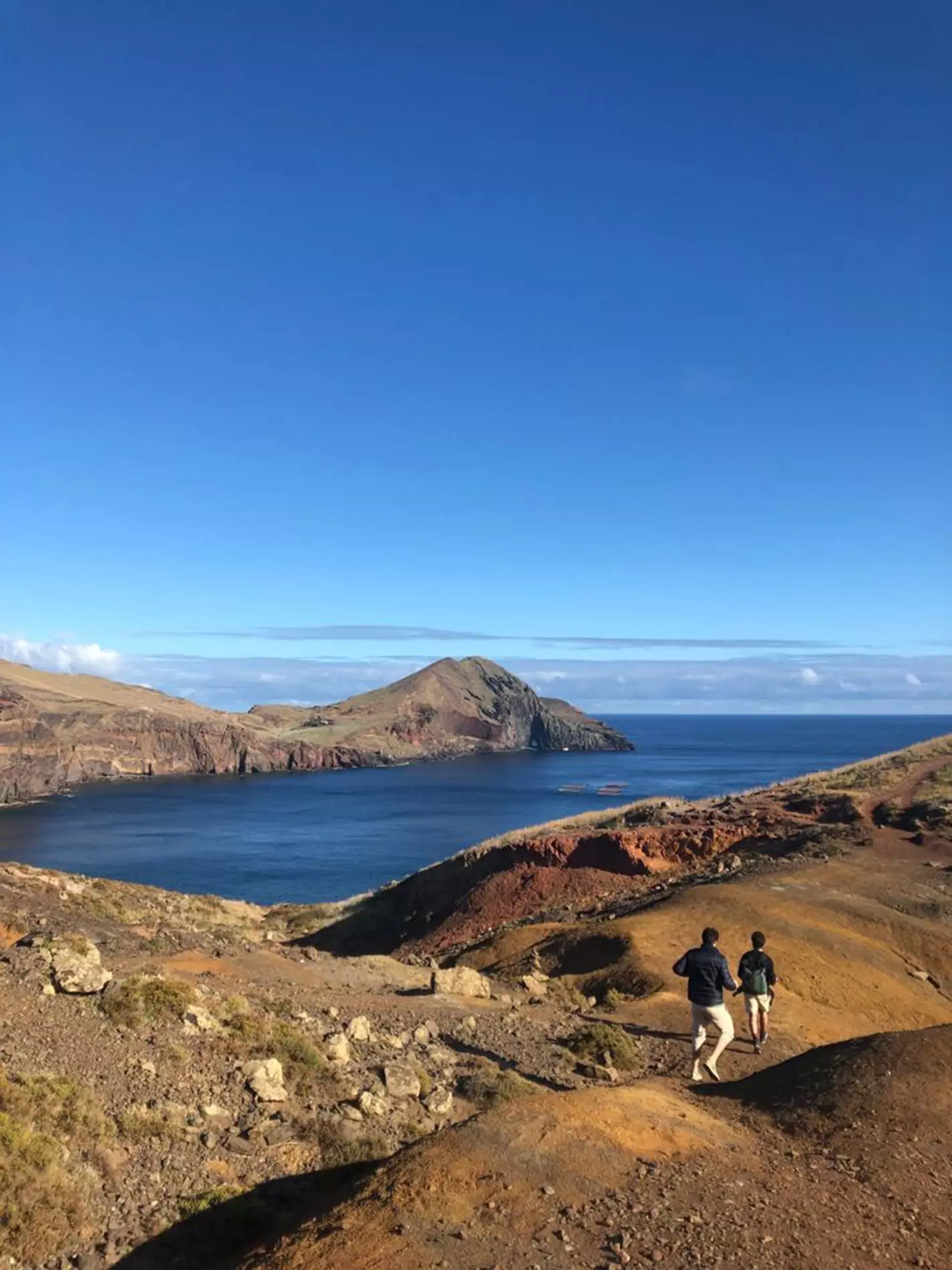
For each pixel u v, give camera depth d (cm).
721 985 1137
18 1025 966
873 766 5247
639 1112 830
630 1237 600
